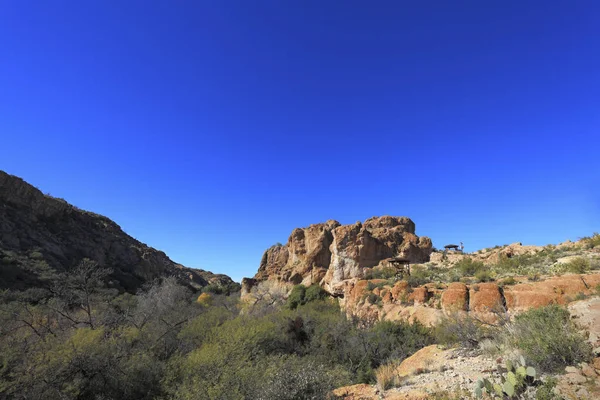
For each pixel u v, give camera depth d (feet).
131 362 41.47
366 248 136.56
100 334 49.80
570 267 56.90
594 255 64.69
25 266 132.77
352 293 93.50
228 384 31.14
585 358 20.21
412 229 168.66
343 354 52.95
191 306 106.22
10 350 39.27
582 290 44.93
